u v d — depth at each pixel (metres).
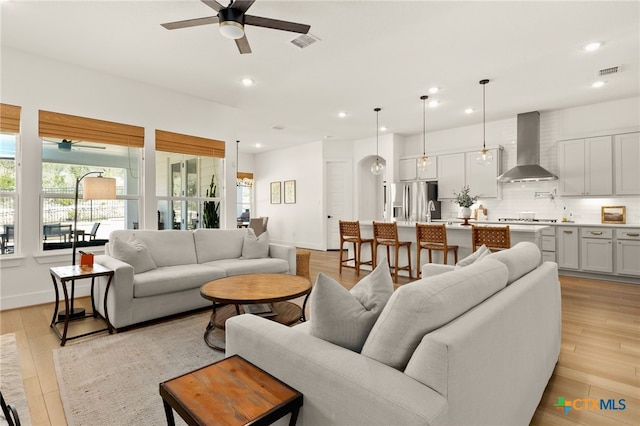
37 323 3.03
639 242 4.46
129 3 2.65
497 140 6.16
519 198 5.93
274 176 9.33
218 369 1.28
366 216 8.02
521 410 1.48
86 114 3.90
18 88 3.47
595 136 5.01
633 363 2.31
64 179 3.91
